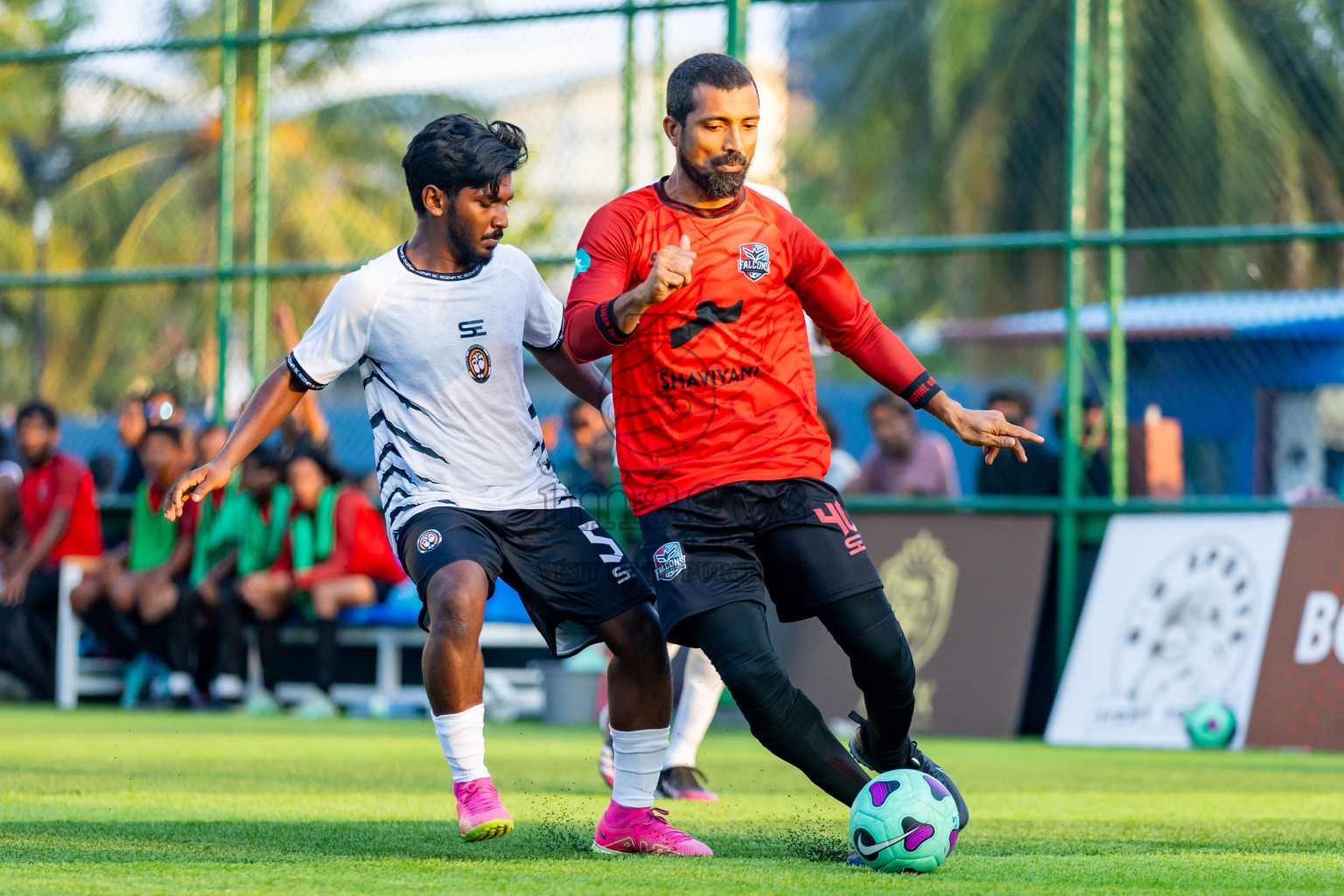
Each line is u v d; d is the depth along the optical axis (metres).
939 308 73.50
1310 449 41.53
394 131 58.56
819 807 15.10
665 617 10.69
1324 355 41.56
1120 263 28.94
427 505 11.33
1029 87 68.25
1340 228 27.45
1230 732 25.16
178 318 66.19
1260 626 25.78
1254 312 42.28
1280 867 10.52
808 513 10.79
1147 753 23.77
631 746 11.41
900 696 10.95
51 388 70.31
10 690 35.91
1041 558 28.00
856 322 11.41
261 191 34.53
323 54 56.50
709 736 27.89
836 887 9.30
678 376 10.91
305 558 31.86
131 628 33.69
